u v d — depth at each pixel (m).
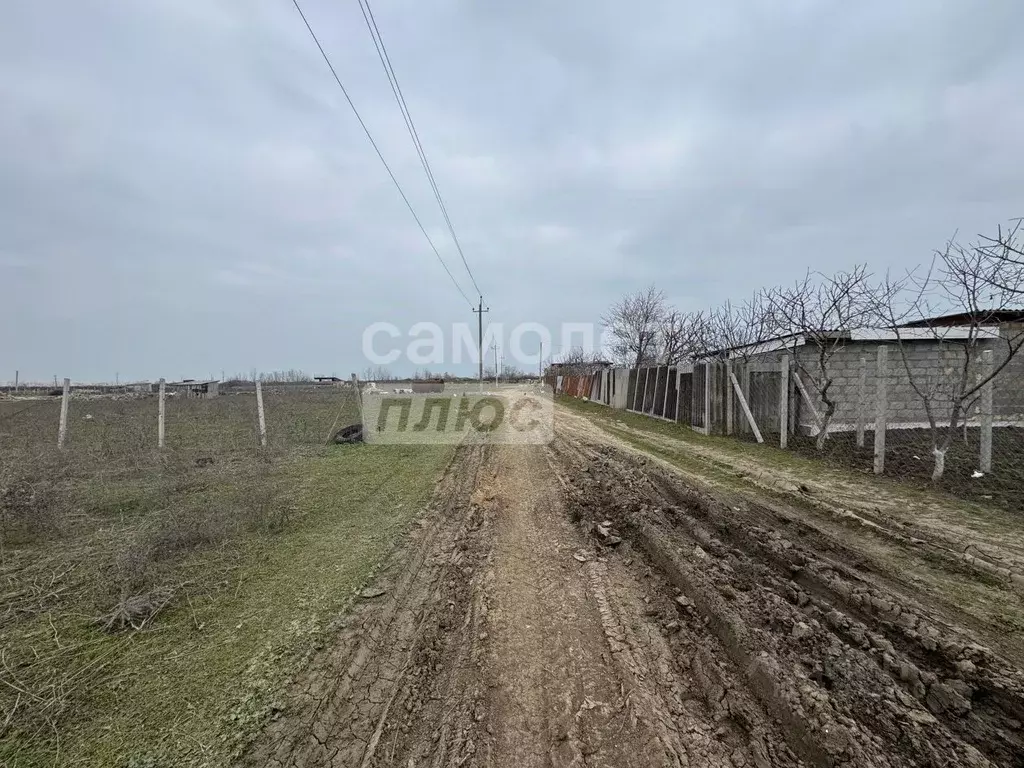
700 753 2.15
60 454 8.11
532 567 4.29
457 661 2.93
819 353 9.80
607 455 9.18
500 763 2.14
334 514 5.68
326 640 3.01
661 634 3.17
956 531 4.44
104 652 2.88
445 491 6.79
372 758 2.17
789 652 2.74
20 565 4.11
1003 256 5.93
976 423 9.39
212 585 3.79
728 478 6.88
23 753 2.11
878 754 2.03
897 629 3.01
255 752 2.13
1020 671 2.55
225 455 9.02
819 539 4.48
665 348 28.88
